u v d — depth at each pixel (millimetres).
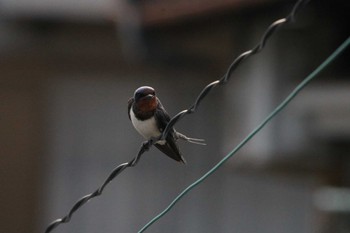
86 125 16094
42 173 16125
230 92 13852
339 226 10828
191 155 15953
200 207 15773
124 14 12633
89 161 16125
